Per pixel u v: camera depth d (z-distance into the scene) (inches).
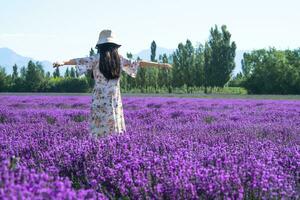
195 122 476.1
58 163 226.8
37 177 152.6
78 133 350.6
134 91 2822.3
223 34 2945.4
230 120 521.3
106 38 276.4
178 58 2962.6
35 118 546.9
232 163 215.5
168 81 2942.9
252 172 200.5
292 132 377.4
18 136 308.0
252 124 441.7
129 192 190.2
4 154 218.7
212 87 2935.5
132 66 287.3
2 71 3378.4
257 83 2647.6
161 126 429.4
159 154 246.5
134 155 220.8
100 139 256.4
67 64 280.8
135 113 615.2
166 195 182.7
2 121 538.9
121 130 290.2
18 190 133.6
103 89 283.7
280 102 1023.0
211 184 180.5
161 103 994.7
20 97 1402.6
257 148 280.7
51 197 135.6
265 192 187.0
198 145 270.1
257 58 3191.4
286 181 204.2
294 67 2630.4
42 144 279.1
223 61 2913.4
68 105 956.6
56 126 406.0
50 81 3248.0
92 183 188.4
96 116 285.0
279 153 265.7
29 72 3262.8
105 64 276.2
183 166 198.8
